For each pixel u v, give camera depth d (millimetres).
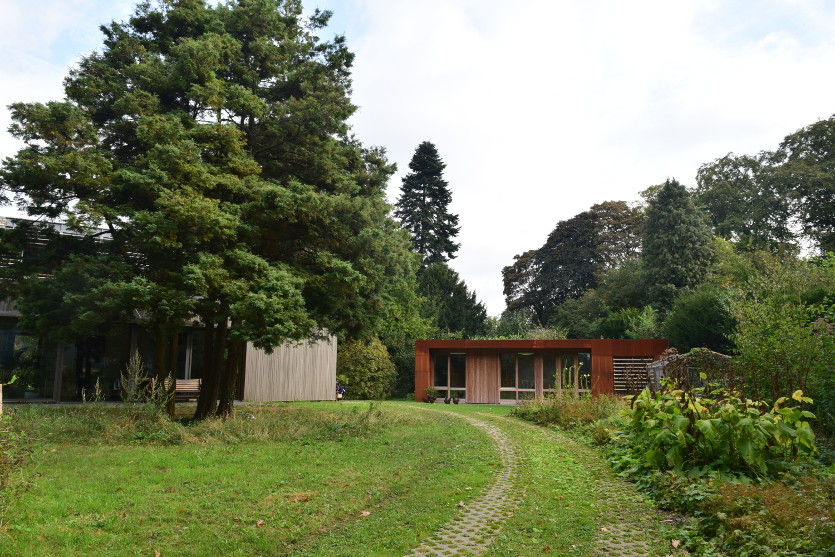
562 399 17172
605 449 10852
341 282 13805
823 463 7816
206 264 12031
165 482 7723
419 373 26781
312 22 16156
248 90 14117
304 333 13422
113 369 20688
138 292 11500
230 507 6621
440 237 54781
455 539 5582
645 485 7535
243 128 15047
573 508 6625
